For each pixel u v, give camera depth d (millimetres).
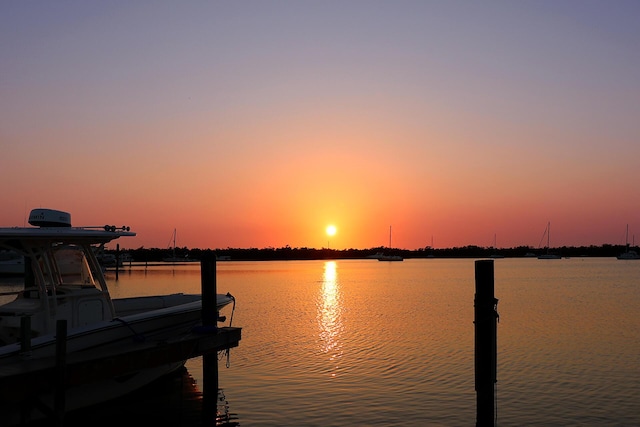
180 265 143875
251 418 13984
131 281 71062
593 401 15297
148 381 14445
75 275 13445
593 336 25531
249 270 126625
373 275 96500
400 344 23672
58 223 13500
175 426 13406
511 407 14836
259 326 29484
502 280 76000
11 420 10766
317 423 13648
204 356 15023
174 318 14109
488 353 11086
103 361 11180
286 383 17094
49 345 11672
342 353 21672
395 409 14641
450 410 14547
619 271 107812
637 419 13906
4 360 10992
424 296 49844
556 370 18703
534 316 33375
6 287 54031
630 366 19266
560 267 133750
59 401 10406
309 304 42250
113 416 13562
